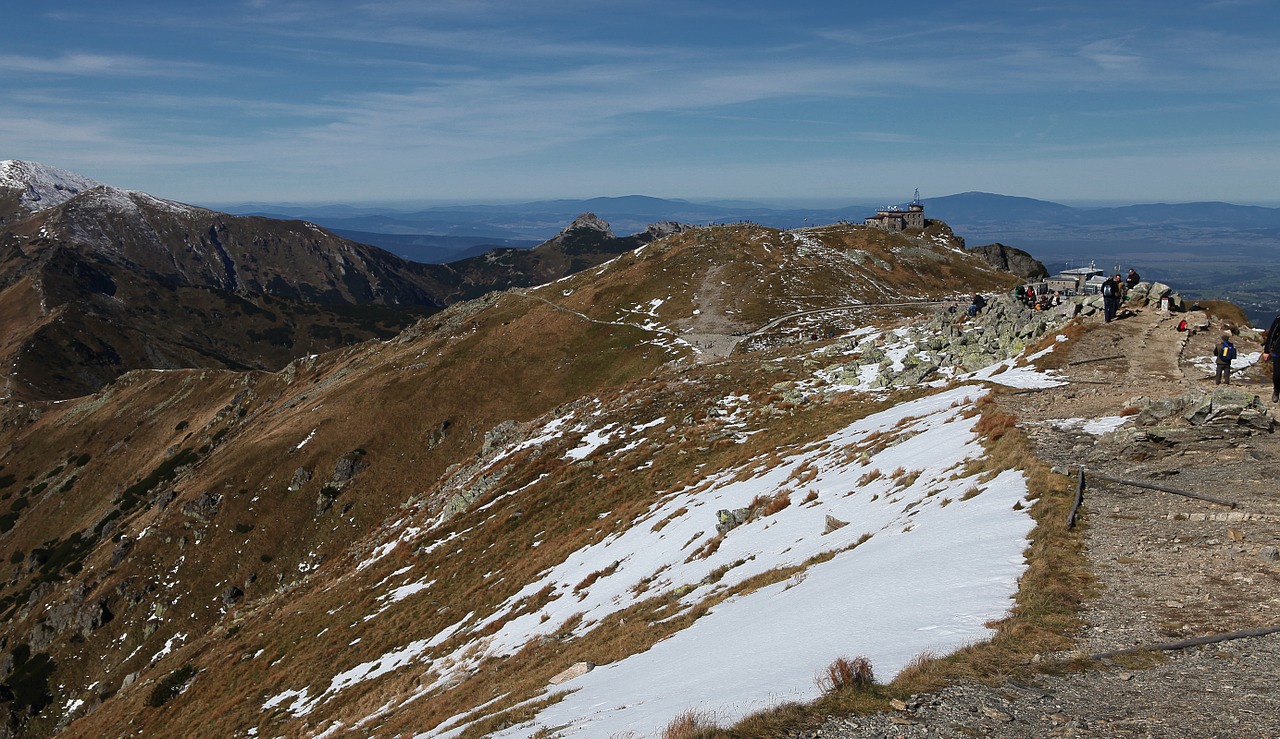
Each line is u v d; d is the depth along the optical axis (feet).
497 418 424.87
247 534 399.24
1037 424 94.02
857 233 644.27
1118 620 44.16
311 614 214.28
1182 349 129.49
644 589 106.52
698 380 257.34
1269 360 112.57
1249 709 33.35
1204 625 42.19
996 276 581.53
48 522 592.19
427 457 422.00
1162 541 54.95
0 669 375.45
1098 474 71.10
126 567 394.52
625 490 173.27
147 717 209.05
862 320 418.31
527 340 499.92
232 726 154.92
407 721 96.43
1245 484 63.87
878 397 167.32
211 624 361.51
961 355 177.06
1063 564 52.70
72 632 370.73
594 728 47.26
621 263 622.95
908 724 35.04
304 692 155.02
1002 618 45.85
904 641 45.88
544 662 91.76
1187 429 77.25
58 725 335.47
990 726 34.27
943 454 96.17
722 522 113.39
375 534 314.55
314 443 442.50
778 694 40.65
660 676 58.03
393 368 522.47
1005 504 69.10
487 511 213.05
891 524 79.61
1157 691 36.17
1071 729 33.53
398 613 170.50
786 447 150.30
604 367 429.38
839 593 60.23
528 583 145.28
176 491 454.40
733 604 77.25
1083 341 140.67
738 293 495.41
